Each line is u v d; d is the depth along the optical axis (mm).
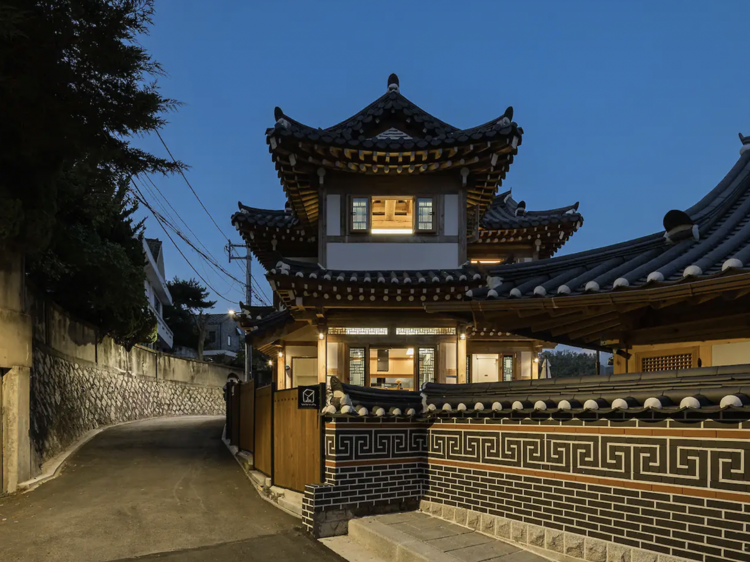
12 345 9008
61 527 7090
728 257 4484
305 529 7227
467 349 14898
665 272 4570
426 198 11930
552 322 6105
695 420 4727
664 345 6070
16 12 6621
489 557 5660
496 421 6719
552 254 15305
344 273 11000
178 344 41781
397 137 12508
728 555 4414
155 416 24672
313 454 8125
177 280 42281
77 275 14594
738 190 5902
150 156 9391
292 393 8969
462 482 7145
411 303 11203
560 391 5922
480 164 11289
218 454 12898
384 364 12469
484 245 14820
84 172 9750
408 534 6445
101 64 8047
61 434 12883
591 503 5516
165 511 7934
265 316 15742
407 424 7871
